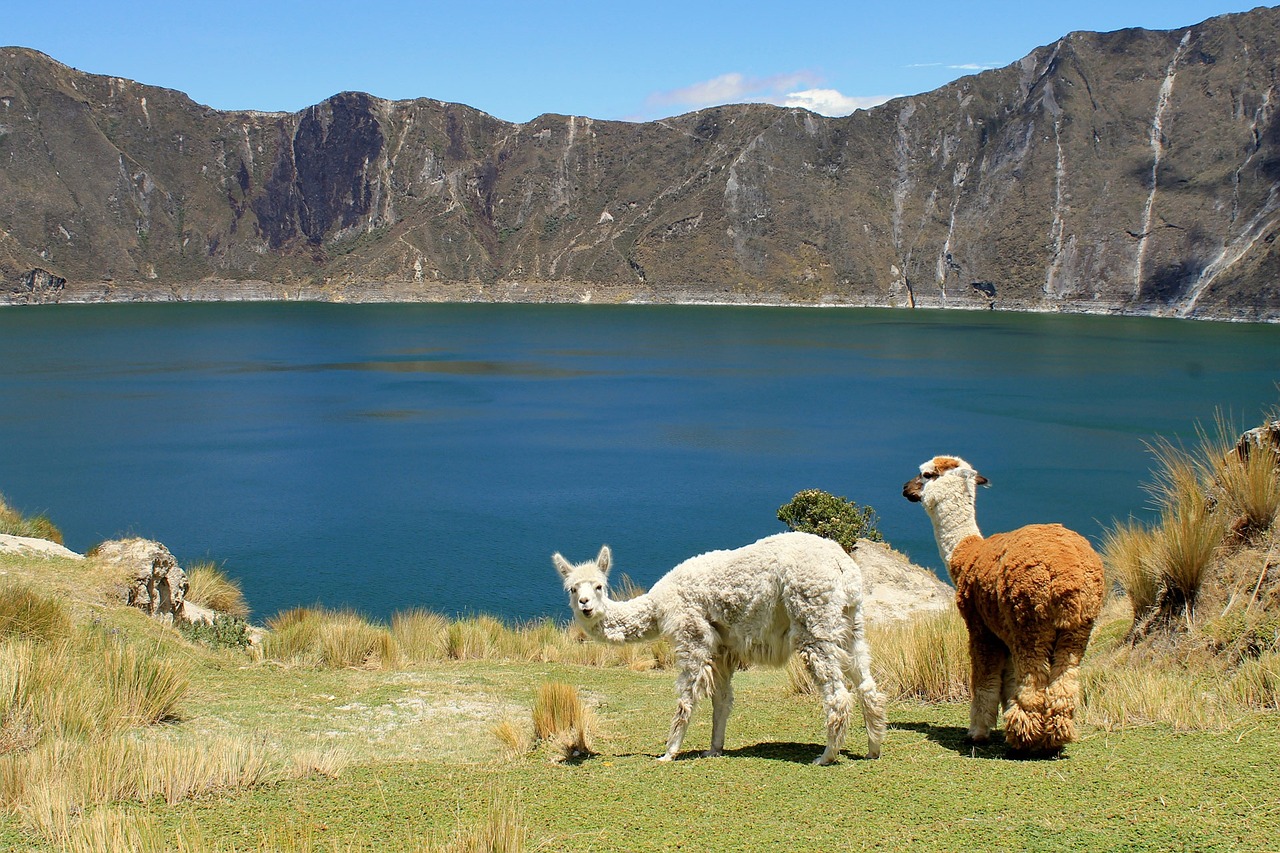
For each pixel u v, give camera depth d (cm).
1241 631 700
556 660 1426
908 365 11556
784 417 7406
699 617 703
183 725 846
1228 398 8169
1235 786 491
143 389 8769
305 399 8306
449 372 10738
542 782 634
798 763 645
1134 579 815
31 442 5897
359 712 944
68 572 1214
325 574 3095
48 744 687
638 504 4394
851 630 659
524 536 3725
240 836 539
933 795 538
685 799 574
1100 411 7450
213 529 3769
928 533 3775
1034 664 593
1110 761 558
